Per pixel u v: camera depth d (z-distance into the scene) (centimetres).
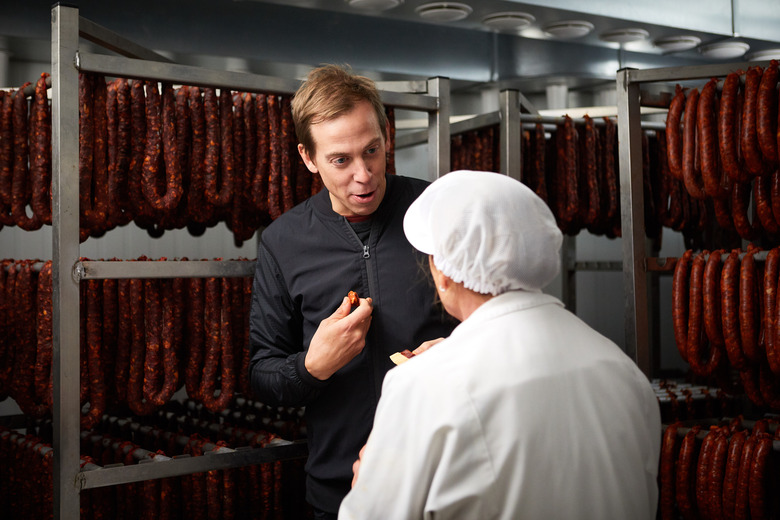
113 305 224
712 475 228
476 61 420
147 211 227
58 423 190
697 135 241
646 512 113
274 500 249
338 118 157
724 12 402
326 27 380
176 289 224
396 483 107
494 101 454
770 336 216
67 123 191
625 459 110
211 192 223
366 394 175
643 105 259
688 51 450
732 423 246
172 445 262
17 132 240
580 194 335
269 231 188
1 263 256
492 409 103
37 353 234
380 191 170
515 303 114
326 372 162
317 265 179
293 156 230
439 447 104
